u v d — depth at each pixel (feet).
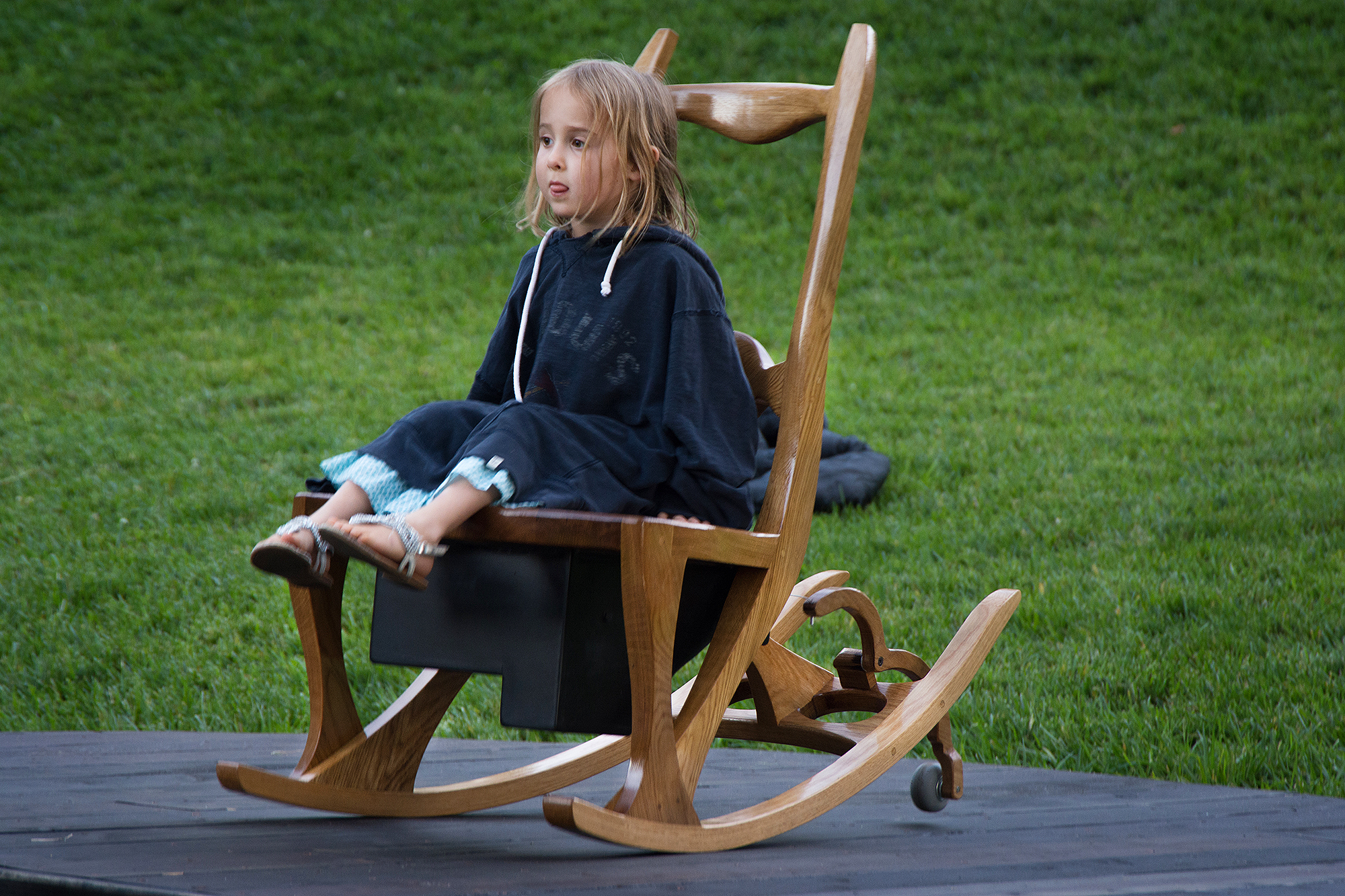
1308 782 30.94
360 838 20.11
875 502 64.49
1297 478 63.10
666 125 23.34
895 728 23.32
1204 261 104.47
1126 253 107.45
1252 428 71.77
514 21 154.10
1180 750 33.32
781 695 24.57
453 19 154.81
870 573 53.21
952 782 24.67
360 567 54.39
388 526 17.98
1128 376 83.87
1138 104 128.88
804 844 21.03
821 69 135.85
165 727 38.63
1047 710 36.96
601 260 22.45
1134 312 96.53
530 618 19.34
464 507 18.58
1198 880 17.89
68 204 121.90
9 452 72.59
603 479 19.89
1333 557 51.34
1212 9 140.36
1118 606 46.83
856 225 116.37
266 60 146.72
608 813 17.78
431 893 15.81
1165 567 51.70
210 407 82.38
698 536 19.34
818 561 54.75
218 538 59.82
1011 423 75.77
